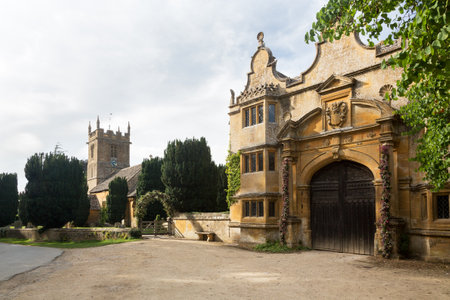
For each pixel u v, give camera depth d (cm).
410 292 743
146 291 784
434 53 527
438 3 492
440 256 1127
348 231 1443
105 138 6297
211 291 777
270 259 1270
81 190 3353
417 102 863
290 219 1582
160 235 2470
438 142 781
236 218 1883
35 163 3164
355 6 691
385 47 1386
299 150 1630
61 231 2859
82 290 809
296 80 1723
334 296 723
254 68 1927
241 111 1856
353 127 1416
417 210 1222
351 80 1429
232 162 1933
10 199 4100
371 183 1382
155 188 3481
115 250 1588
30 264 1317
